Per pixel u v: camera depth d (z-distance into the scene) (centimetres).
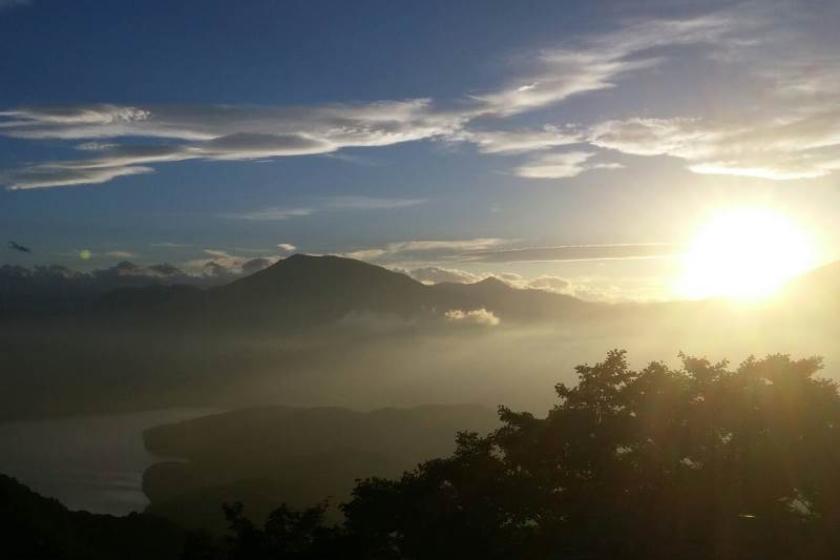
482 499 2088
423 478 2156
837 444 2048
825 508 1944
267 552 1948
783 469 2011
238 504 2083
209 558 2005
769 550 1738
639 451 2131
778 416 2108
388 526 2059
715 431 2131
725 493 2012
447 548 1973
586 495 2072
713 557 1720
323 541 1927
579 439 2141
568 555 1855
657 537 1850
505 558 1919
